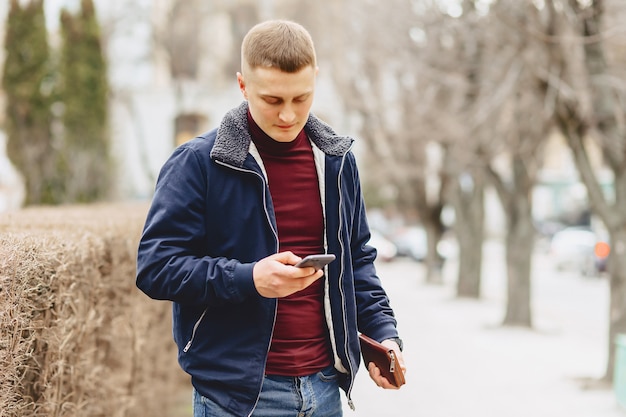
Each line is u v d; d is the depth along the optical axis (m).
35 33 16.84
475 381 9.30
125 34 23.44
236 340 2.56
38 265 3.11
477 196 19.42
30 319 3.15
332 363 2.73
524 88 10.13
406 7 13.11
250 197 2.60
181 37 25.95
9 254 2.92
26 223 4.72
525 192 13.96
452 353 11.41
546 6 8.62
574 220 47.66
